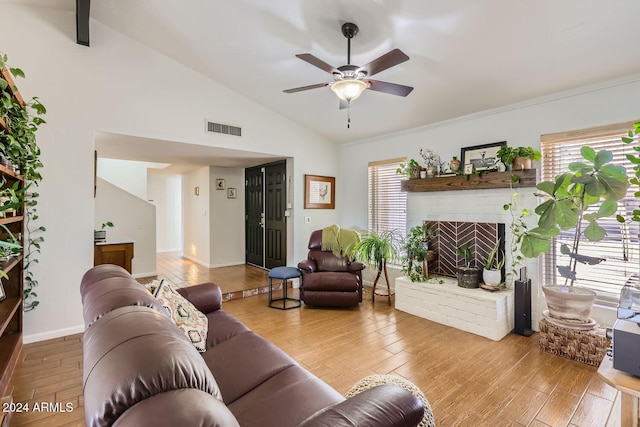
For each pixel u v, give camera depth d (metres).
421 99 3.44
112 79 3.14
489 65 2.70
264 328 3.22
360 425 0.88
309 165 4.89
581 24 2.12
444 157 3.90
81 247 2.99
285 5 2.44
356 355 2.64
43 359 2.51
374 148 4.77
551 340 2.67
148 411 0.61
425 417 1.46
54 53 2.86
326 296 3.78
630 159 2.26
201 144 3.73
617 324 1.56
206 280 4.95
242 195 6.41
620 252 2.74
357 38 2.64
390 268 4.63
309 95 3.87
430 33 2.44
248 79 3.69
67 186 2.92
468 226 3.57
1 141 1.94
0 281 2.40
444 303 3.32
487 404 1.99
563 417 1.87
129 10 2.82
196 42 3.13
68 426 1.78
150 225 5.47
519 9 2.09
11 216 2.26
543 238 2.71
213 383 0.78
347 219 5.20
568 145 2.99
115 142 3.58
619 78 2.61
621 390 1.39
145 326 0.85
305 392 1.39
